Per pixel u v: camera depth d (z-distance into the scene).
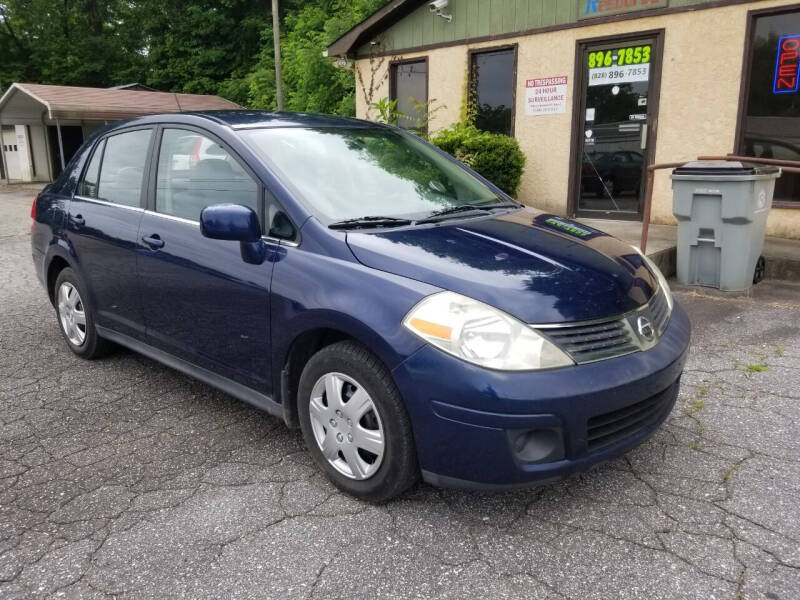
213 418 3.62
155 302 3.63
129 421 3.59
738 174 5.43
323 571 2.34
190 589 2.26
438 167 3.81
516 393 2.30
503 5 9.35
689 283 6.00
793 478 2.90
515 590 2.24
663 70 8.05
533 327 2.40
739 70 7.54
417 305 2.47
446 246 2.78
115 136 4.20
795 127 7.36
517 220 3.34
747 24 7.39
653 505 2.72
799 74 7.22
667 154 8.20
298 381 3.04
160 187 3.68
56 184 4.71
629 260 3.04
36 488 2.91
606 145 8.72
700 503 2.73
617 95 8.51
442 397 2.38
